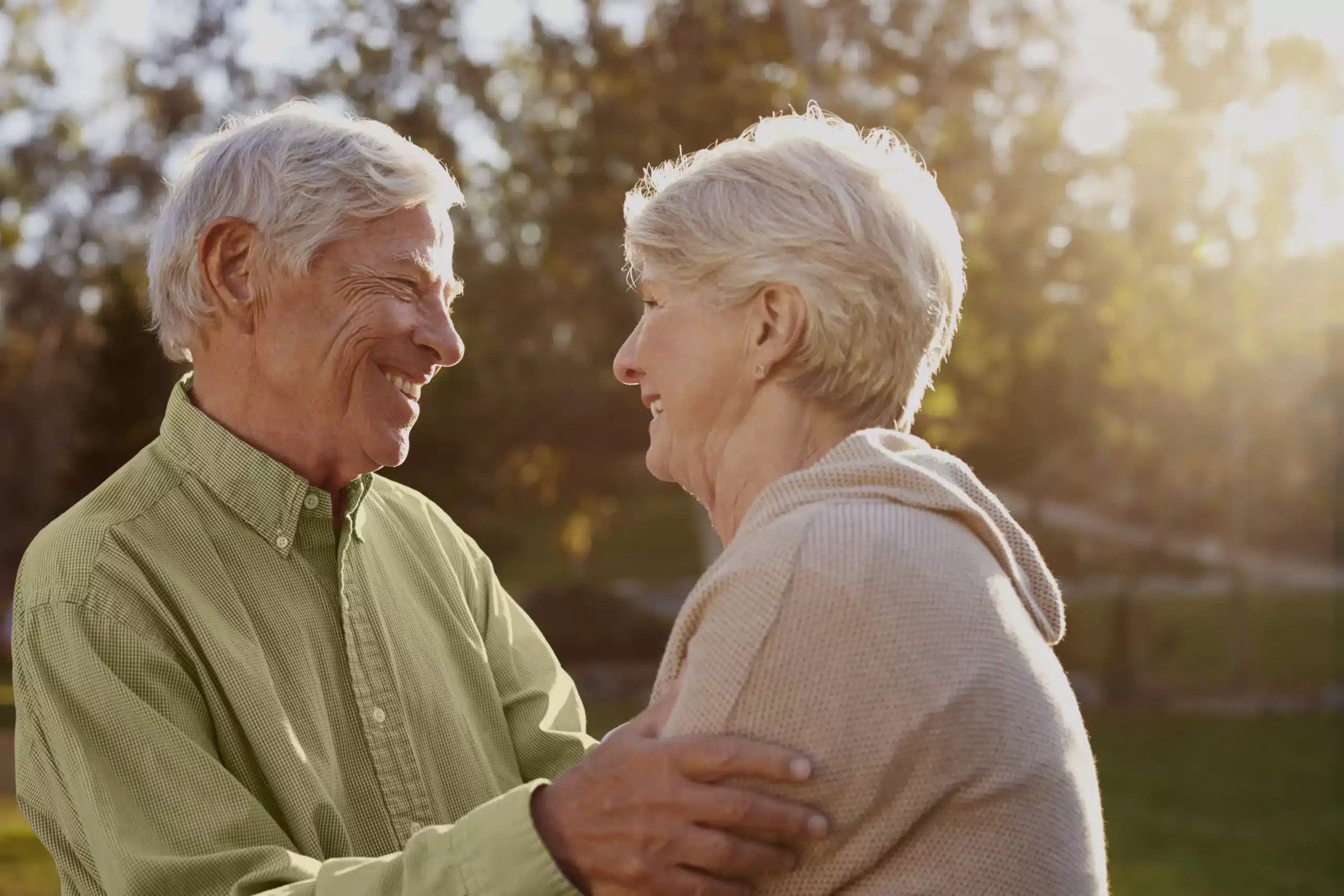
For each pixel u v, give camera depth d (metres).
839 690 1.26
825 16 15.48
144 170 19.48
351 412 1.93
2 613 25.41
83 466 22.55
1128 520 32.06
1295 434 21.66
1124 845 11.51
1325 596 28.52
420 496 2.25
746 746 1.25
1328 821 12.40
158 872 1.54
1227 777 14.98
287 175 1.88
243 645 1.78
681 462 1.51
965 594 1.31
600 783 1.30
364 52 16.36
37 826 1.72
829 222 1.42
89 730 1.62
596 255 16.95
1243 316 16.62
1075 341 16.28
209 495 1.85
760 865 1.26
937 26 15.48
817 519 1.32
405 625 2.00
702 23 15.82
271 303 1.89
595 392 19.98
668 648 1.37
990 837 1.28
